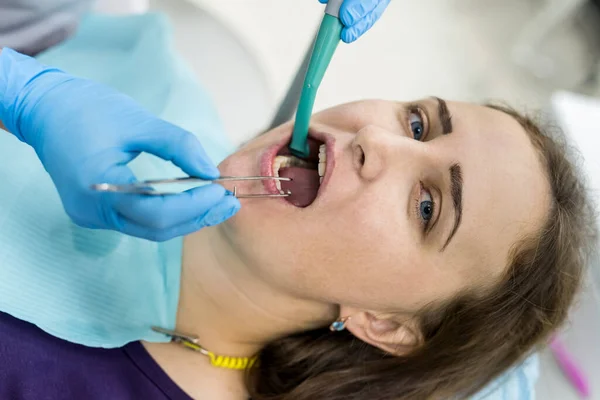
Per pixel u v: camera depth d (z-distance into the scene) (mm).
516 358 1050
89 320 958
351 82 1860
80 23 1342
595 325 1311
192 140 760
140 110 814
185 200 739
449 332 997
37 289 925
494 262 933
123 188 601
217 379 1044
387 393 1057
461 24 2111
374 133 859
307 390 1072
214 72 1639
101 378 943
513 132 958
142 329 995
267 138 949
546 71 2092
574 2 1952
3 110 823
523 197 920
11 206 947
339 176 880
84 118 779
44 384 891
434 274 913
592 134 1447
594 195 1231
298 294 937
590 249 1143
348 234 864
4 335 888
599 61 2141
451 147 895
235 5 1784
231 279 966
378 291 915
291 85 1074
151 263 1050
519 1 2191
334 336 1104
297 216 870
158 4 1590
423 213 906
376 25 1970
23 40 1192
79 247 992
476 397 1087
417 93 1912
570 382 1347
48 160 783
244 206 878
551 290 1013
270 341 1096
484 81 2016
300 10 1872
